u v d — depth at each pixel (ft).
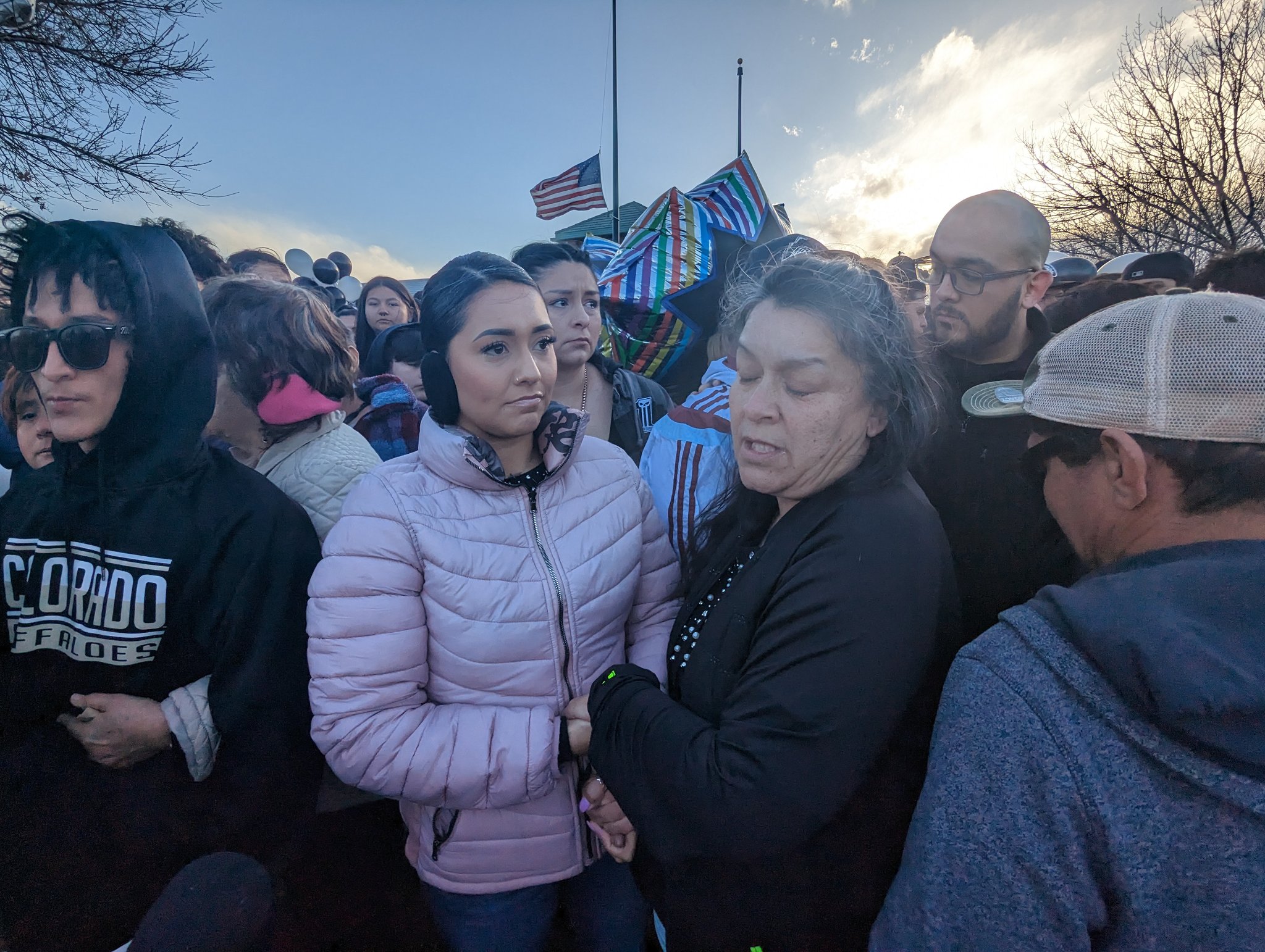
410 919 4.89
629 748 2.76
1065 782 1.79
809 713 2.28
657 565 4.11
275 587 3.38
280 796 3.61
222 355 3.87
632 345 7.39
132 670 3.24
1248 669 1.56
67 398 2.86
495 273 3.18
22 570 3.15
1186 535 2.00
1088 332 2.25
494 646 3.30
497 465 3.34
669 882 3.08
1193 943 1.65
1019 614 2.10
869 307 2.63
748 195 8.04
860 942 2.71
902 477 2.81
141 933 1.96
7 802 3.17
